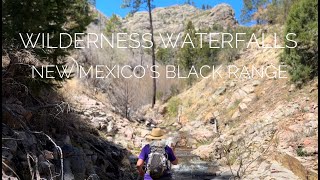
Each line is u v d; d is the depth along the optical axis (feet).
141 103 94.02
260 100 57.11
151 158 18.60
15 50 24.62
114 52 113.09
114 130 51.72
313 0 47.65
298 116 41.39
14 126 21.81
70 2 32.37
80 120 43.14
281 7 98.32
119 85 88.12
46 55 28.94
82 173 22.97
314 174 26.09
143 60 130.62
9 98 24.72
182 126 68.85
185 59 108.88
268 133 41.81
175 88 98.58
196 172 36.73
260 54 76.59
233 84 71.51
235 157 40.09
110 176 29.17
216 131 56.65
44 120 25.50
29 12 24.88
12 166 18.12
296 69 50.37
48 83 30.14
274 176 29.04
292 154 31.40
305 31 48.47
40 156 20.43
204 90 80.18
